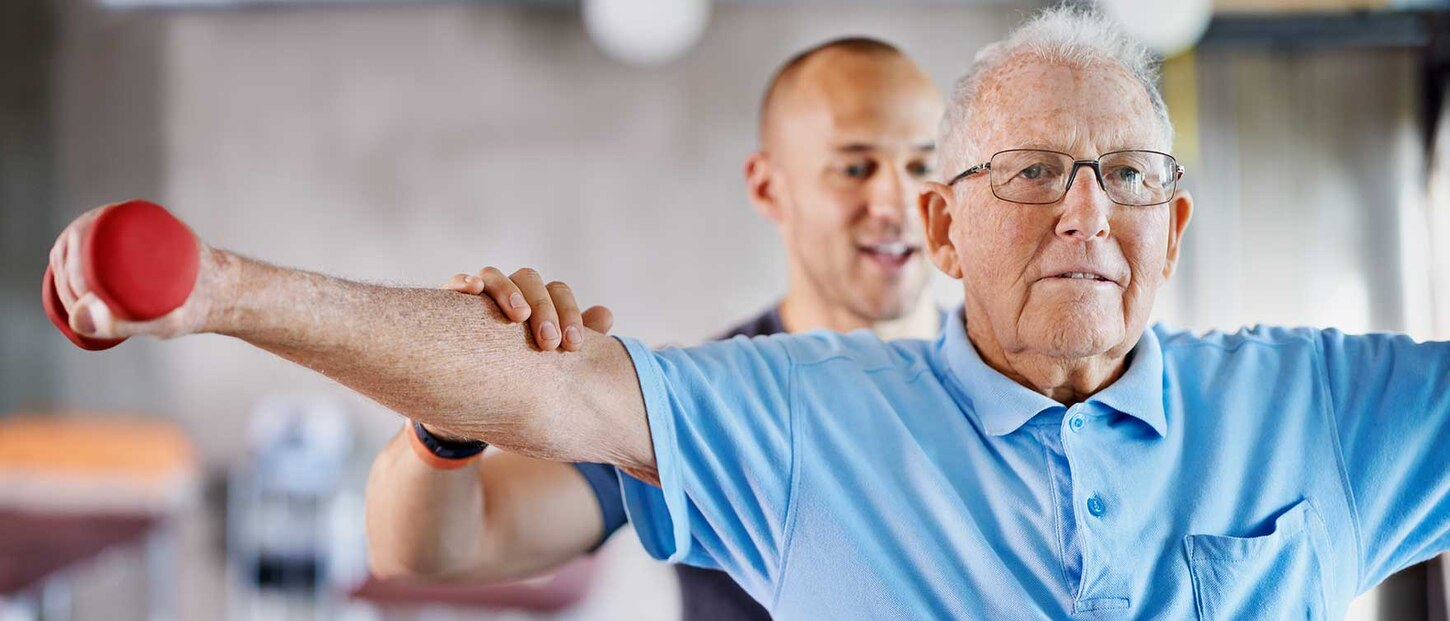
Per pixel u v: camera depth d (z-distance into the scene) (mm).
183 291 677
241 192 4707
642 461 1023
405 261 4680
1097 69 1064
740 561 1102
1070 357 1040
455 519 1177
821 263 1738
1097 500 1040
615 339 1017
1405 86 4184
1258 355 1146
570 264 4645
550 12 4637
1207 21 4219
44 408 4695
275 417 4434
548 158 4648
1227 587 1029
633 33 3879
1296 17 4184
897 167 1678
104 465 4285
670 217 4613
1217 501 1063
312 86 4691
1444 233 4043
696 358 1086
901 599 1033
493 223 4664
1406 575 4031
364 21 4680
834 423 1081
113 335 670
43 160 4707
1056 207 1037
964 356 1113
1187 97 4258
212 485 4672
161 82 4719
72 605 4566
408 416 893
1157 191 1054
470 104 4664
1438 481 1097
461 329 855
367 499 1259
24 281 4695
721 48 4582
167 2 4645
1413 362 1124
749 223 4594
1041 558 1035
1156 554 1049
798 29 4555
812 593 1057
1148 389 1083
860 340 1186
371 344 802
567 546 1310
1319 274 4223
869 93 1674
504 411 888
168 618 4469
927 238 1190
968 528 1038
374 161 4684
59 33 4707
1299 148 4238
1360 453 1095
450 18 4664
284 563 4398
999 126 1066
